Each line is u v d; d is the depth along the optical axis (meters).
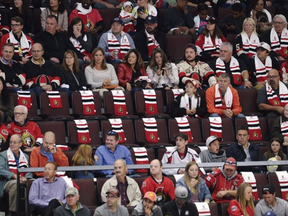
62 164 36.81
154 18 48.31
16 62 43.81
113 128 41.38
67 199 32.38
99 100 43.19
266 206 34.62
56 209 32.62
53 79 43.81
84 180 35.09
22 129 39.12
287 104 43.19
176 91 44.59
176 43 49.62
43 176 36.50
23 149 38.06
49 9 49.19
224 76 44.44
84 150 36.78
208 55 49.19
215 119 43.19
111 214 32.84
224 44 47.19
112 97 43.28
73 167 34.50
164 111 44.47
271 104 45.25
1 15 48.28
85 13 49.75
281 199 34.94
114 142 37.72
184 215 33.47
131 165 35.03
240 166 38.50
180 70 46.22
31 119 41.25
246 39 49.62
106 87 44.34
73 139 40.75
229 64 47.31
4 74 43.00
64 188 34.50
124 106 43.38
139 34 48.34
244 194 34.41
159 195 34.97
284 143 41.97
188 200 34.22
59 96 42.50
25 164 36.59
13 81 43.22
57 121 40.66
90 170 35.06
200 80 46.16
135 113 43.81
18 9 48.81
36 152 36.66
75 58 44.25
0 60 43.41
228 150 40.09
